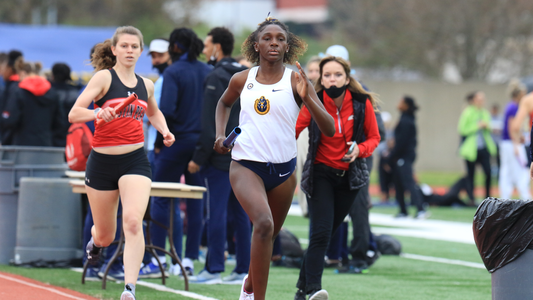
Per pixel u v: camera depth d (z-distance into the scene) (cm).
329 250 2661
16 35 5631
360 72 13450
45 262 2500
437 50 11738
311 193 1820
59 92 3209
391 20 12244
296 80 1555
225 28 2395
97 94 1691
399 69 13200
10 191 2609
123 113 1692
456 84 9419
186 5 14075
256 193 1512
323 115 1526
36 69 3141
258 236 1473
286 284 2284
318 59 2580
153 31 13012
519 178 4984
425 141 9394
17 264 2500
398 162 4650
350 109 1848
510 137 4991
